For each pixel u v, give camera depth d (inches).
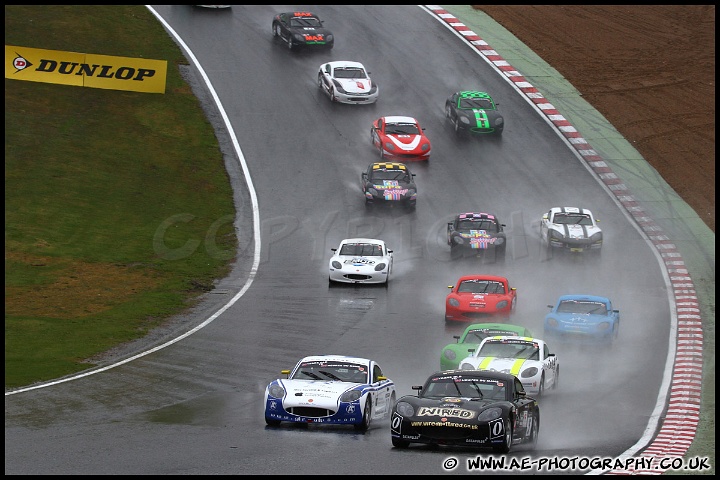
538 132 7623.0
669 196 6796.3
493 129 7391.7
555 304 4771.2
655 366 3900.1
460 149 7313.0
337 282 5290.4
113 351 3885.3
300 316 4591.5
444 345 4116.6
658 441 2664.9
